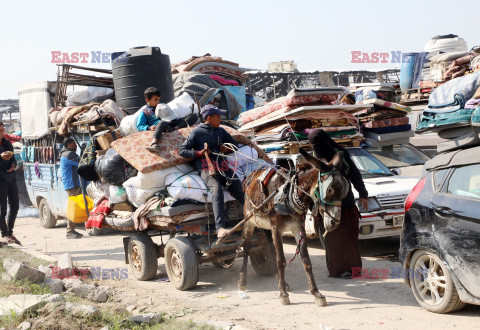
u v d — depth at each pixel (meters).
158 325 5.48
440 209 5.67
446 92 5.95
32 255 9.73
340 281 7.41
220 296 6.96
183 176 7.36
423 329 5.29
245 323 5.73
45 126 13.96
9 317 5.41
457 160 5.75
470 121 5.58
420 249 5.93
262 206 6.60
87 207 11.38
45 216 14.35
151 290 7.49
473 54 18.14
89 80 13.55
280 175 6.54
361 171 9.70
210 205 7.38
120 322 5.46
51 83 14.11
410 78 21.31
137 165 7.34
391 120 11.74
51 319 5.27
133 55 11.75
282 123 9.94
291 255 9.34
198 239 7.60
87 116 11.25
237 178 7.41
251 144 8.11
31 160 14.93
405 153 11.80
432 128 6.06
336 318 5.82
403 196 8.66
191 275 7.24
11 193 11.05
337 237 7.46
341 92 9.79
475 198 5.41
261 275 8.05
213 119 7.37
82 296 7.00
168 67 12.12
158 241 11.27
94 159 8.71
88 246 11.46
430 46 23.94
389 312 5.90
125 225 8.25
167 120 8.16
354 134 10.14
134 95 11.66
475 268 5.21
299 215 6.34
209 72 15.69
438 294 5.76
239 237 7.55
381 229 8.43
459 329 5.22
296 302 6.54
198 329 5.31
